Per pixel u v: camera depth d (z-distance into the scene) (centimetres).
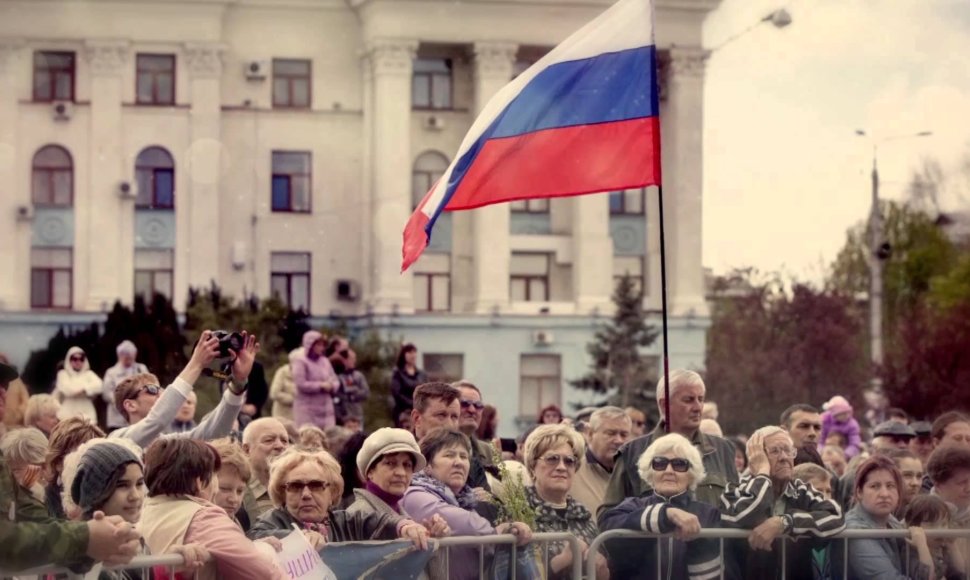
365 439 1023
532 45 5806
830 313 5547
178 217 5762
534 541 995
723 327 5859
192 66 5775
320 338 2458
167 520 845
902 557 1081
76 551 736
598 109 1184
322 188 5866
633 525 1016
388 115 5769
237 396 1078
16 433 988
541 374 5834
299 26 5878
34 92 5731
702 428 1372
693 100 5953
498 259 5841
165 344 4503
